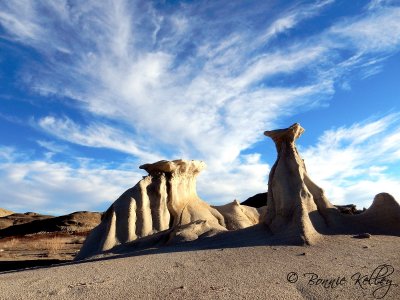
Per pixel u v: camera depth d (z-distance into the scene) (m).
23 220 72.31
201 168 31.25
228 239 17.80
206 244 17.52
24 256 28.61
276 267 11.57
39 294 9.98
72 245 37.75
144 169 27.72
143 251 18.11
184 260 13.52
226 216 29.73
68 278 11.84
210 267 12.12
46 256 28.30
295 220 16.42
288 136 19.67
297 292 9.21
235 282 10.16
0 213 88.06
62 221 59.00
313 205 17.55
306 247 14.34
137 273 11.84
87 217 61.88
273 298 8.76
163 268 12.36
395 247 13.63
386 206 17.17
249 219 31.80
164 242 20.56
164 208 25.59
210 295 9.11
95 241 22.36
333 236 15.80
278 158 19.66
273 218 18.08
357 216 17.73
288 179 18.34
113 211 23.19
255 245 15.48
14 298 9.66
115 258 16.80
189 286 9.98
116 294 9.61
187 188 29.58
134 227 23.03
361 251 13.19
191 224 21.12
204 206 29.70
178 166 28.52
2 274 14.80
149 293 9.55
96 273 12.37
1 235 58.88
